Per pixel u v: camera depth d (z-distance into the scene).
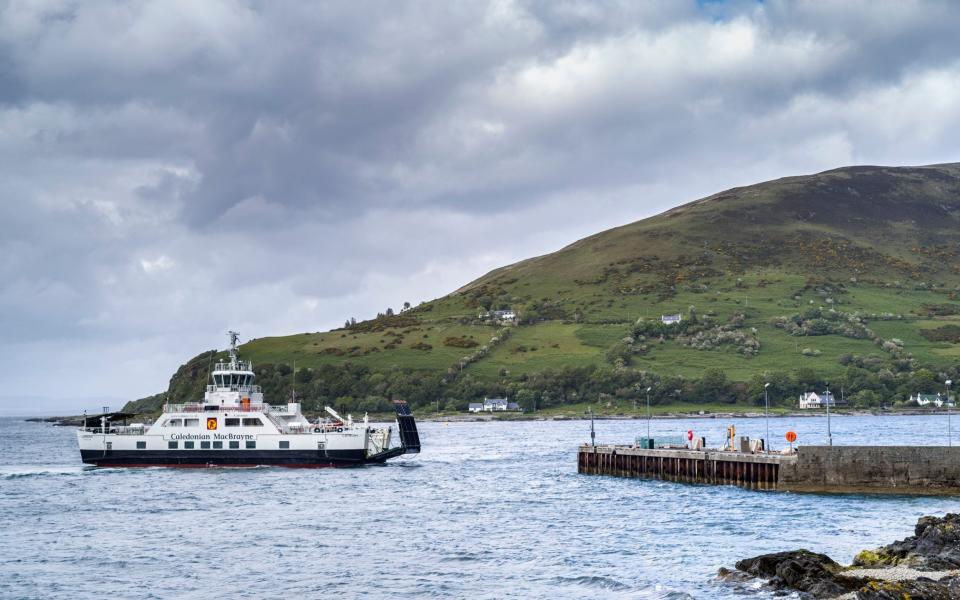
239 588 63.53
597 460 130.62
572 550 74.19
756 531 79.56
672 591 59.50
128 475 133.75
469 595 60.84
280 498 109.25
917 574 55.88
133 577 67.12
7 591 63.59
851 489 96.06
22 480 130.75
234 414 138.88
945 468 93.69
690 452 112.56
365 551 75.50
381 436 144.38
